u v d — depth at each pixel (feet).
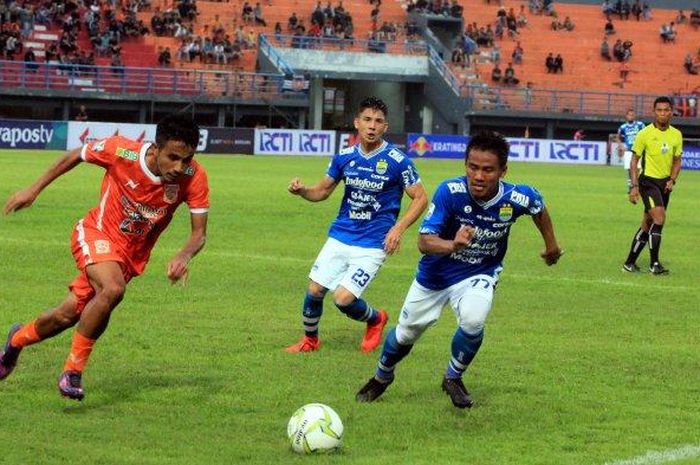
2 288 86.53
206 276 96.84
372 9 438.40
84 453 44.80
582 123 405.18
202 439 47.47
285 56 393.50
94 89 357.41
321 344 69.82
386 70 401.29
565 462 45.32
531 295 92.84
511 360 66.23
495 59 429.38
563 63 436.35
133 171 51.37
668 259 123.03
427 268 52.80
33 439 46.62
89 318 50.47
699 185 273.13
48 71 351.67
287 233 133.49
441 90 402.93
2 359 53.57
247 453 45.44
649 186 109.81
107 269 50.90
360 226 67.00
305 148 351.46
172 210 53.06
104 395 54.65
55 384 56.44
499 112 397.60
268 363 63.31
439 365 64.18
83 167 244.83
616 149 370.12
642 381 61.57
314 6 432.66
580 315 83.87
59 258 103.65
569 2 471.21
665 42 456.45
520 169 317.01
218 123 372.38
